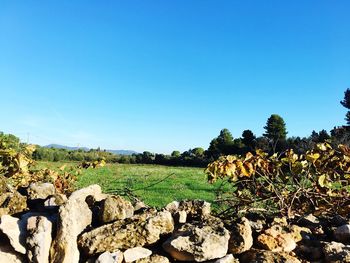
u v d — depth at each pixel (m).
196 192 14.05
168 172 24.73
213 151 42.16
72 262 3.23
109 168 23.36
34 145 6.78
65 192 6.81
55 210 3.83
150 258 3.40
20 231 3.37
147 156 39.44
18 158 5.41
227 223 3.77
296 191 4.41
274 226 3.91
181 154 45.34
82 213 3.62
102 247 3.38
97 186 4.08
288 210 4.32
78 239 3.42
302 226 4.22
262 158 4.65
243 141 42.09
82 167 7.79
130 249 3.41
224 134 44.38
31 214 3.71
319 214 4.53
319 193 4.45
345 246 3.68
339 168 4.62
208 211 4.11
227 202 5.14
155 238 3.51
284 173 4.68
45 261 3.21
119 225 3.54
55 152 29.17
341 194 4.54
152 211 3.77
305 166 4.54
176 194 13.16
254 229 3.91
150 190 13.77
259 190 4.70
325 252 3.62
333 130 16.91
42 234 3.25
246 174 4.53
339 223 4.31
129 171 22.81
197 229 3.49
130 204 3.80
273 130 40.00
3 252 3.32
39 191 4.32
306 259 3.66
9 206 3.88
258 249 3.61
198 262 3.41
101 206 3.70
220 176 4.70
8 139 6.22
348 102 50.03
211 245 3.37
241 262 3.55
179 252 3.39
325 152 4.58
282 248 3.63
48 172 7.02
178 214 3.88
